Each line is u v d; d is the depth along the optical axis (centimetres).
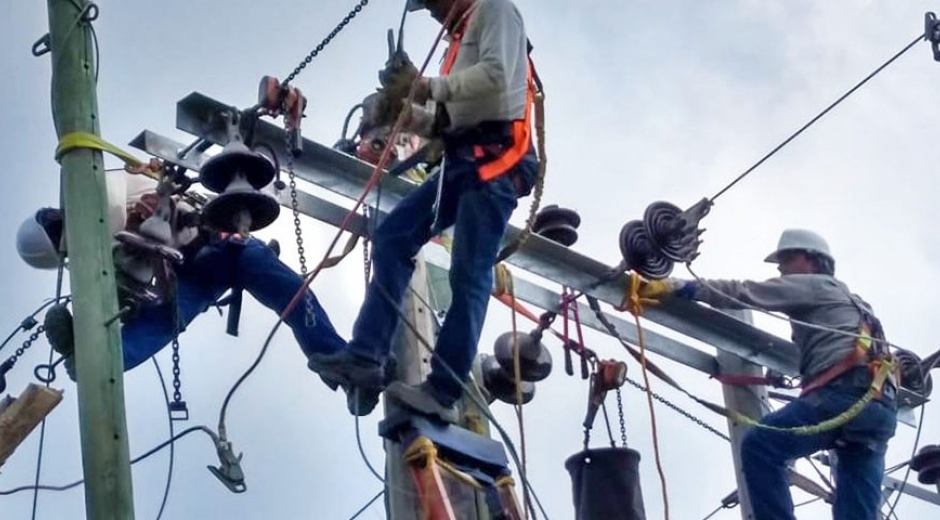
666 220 1123
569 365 1128
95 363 798
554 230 1121
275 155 964
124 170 979
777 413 1155
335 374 894
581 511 1062
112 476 773
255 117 952
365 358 892
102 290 816
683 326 1195
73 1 866
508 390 1121
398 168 974
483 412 895
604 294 1131
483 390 1115
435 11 928
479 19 900
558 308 1134
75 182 836
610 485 1059
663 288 1134
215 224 937
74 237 826
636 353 1151
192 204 995
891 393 1166
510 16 900
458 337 887
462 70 891
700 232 1134
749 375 1247
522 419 940
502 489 923
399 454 948
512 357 1116
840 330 1154
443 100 880
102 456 778
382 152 1002
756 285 1161
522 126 895
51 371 932
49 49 870
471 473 916
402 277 906
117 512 766
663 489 1053
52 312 904
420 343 982
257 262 992
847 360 1148
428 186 912
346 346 903
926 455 1365
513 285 1095
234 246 995
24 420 900
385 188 1012
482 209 889
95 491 770
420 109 895
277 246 1020
